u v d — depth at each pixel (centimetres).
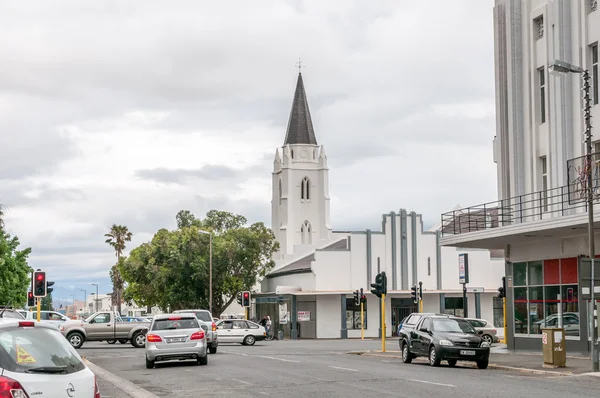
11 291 6544
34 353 896
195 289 8194
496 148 3869
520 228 3272
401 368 2638
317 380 2155
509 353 3419
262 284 8812
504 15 3812
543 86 3566
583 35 3228
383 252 7481
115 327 4609
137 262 8731
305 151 14075
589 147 2555
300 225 13912
